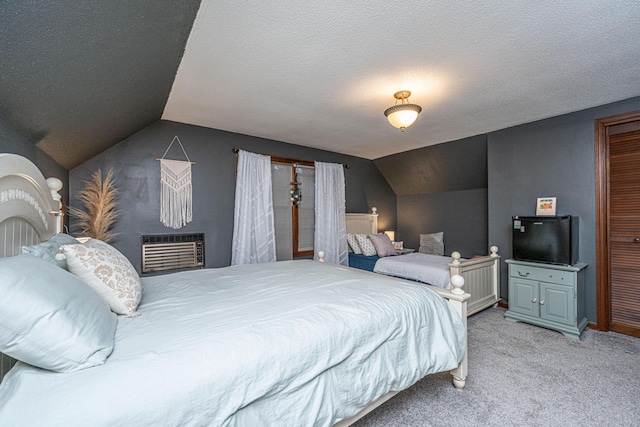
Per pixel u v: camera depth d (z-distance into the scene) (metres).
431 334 1.63
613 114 2.70
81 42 1.17
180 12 1.38
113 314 1.20
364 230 4.94
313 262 2.76
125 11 1.16
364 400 1.30
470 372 2.05
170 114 2.89
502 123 3.28
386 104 2.67
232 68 2.00
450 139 3.93
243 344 1.04
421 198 5.22
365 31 1.61
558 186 3.06
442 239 4.81
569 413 1.63
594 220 2.83
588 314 2.87
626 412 1.64
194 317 1.27
